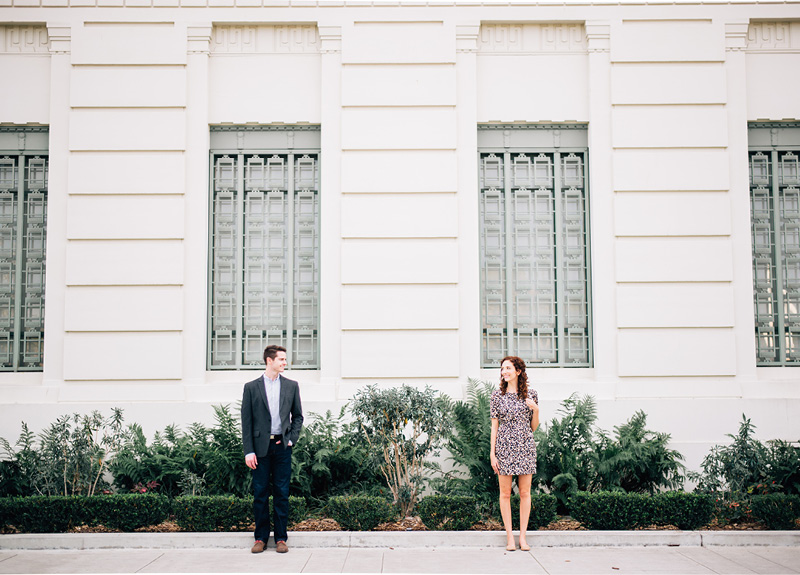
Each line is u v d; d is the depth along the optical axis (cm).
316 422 874
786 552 700
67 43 965
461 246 957
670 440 922
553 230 998
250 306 991
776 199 997
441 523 750
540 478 807
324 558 683
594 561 668
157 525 773
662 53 967
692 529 747
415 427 803
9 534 738
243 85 982
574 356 982
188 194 959
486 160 998
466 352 945
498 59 989
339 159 964
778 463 804
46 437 811
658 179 958
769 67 988
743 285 953
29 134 996
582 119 984
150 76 958
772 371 973
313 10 970
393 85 960
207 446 812
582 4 977
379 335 937
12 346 984
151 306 938
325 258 954
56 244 946
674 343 943
